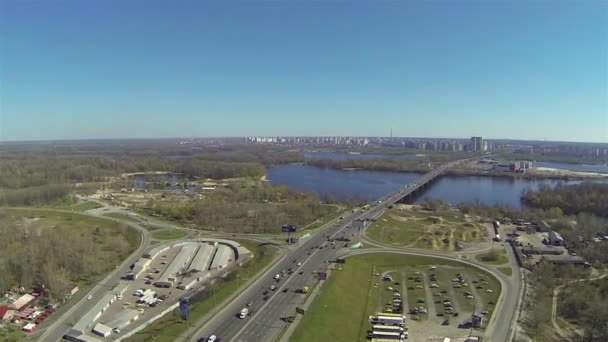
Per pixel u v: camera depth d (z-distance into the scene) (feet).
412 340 564.30
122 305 643.86
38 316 600.39
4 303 638.12
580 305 648.38
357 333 583.17
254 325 560.20
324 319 586.86
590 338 561.02
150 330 560.61
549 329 593.01
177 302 655.35
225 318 579.89
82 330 549.95
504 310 647.56
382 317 603.67
